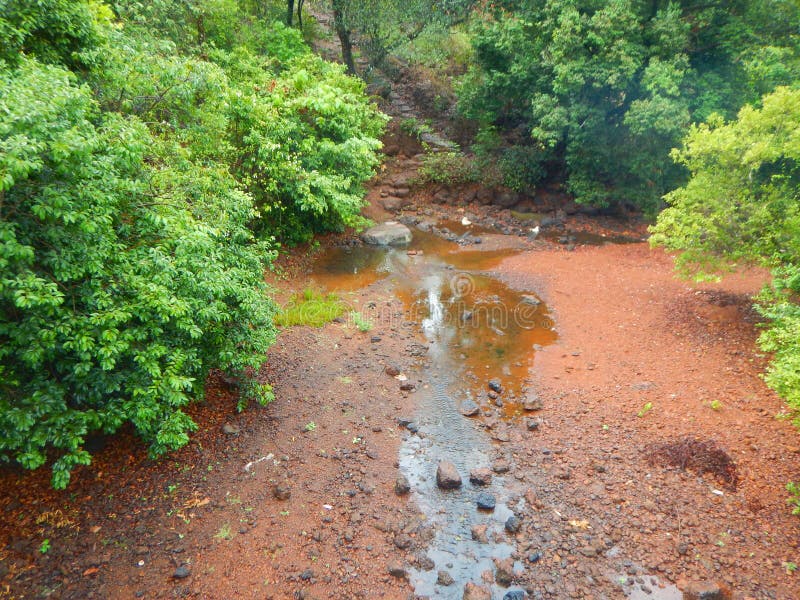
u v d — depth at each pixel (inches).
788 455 223.9
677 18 469.1
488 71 594.6
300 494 212.5
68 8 223.9
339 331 344.2
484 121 647.1
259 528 195.3
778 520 196.9
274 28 632.4
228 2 544.1
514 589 176.1
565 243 534.0
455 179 629.3
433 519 206.4
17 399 160.1
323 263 469.1
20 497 193.0
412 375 304.7
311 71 548.7
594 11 488.7
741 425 245.1
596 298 405.4
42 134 147.6
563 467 231.6
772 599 168.7
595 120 504.4
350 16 701.9
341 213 454.0
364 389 285.9
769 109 283.6
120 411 174.1
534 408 273.0
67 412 166.1
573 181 579.8
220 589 171.2
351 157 464.4
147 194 207.8
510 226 577.3
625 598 172.7
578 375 303.6
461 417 269.4
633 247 518.0
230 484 213.6
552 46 495.2
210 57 486.9
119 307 170.6
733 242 314.5
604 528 199.5
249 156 415.8
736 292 374.9
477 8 649.0
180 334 197.3
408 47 792.3
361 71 808.9
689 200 321.1
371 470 229.6
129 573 173.9
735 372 286.2
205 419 245.4
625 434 248.8
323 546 190.2
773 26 496.7
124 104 271.9
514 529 199.5
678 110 458.9
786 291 287.6
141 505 198.7
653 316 363.9
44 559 174.6
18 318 161.5
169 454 222.4
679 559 185.2
